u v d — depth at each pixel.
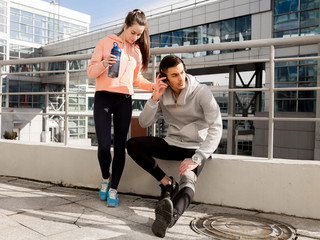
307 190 2.36
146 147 2.45
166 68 2.25
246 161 2.56
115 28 35.41
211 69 26.38
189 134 2.43
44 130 36.81
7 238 1.80
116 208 2.52
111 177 2.67
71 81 39.06
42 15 42.00
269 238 1.94
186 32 27.56
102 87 2.48
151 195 2.92
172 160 2.72
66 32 44.94
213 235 1.97
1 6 36.25
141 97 42.16
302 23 19.67
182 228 2.10
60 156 3.39
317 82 18.69
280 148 20.25
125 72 2.53
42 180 3.50
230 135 24.31
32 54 41.22
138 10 2.51
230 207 2.62
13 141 3.86
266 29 21.55
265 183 2.49
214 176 2.68
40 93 3.65
